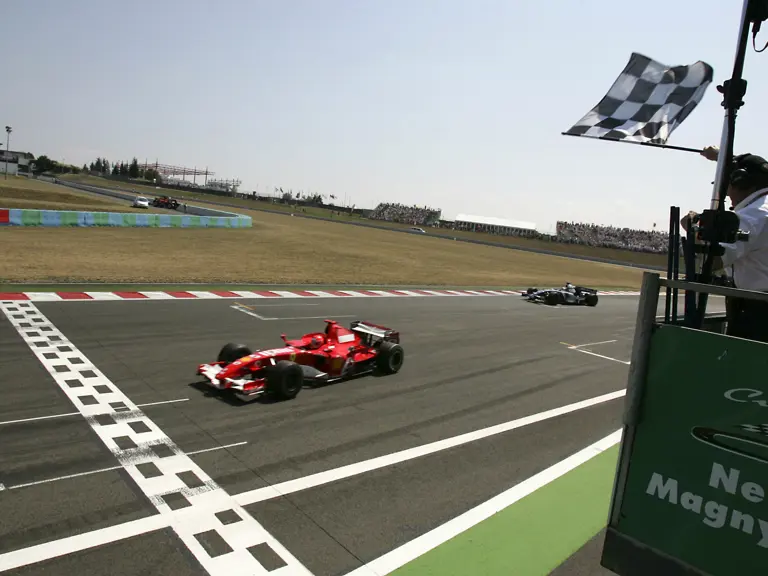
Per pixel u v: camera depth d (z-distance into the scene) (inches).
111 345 387.5
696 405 87.1
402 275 1165.7
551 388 396.5
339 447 252.1
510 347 531.5
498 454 263.3
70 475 202.7
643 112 134.2
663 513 91.9
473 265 1652.3
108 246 1028.5
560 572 170.1
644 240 4158.5
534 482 236.1
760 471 80.4
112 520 176.2
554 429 307.9
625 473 96.7
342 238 1993.1
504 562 173.3
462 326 626.2
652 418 92.7
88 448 226.4
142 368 339.9
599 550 184.9
